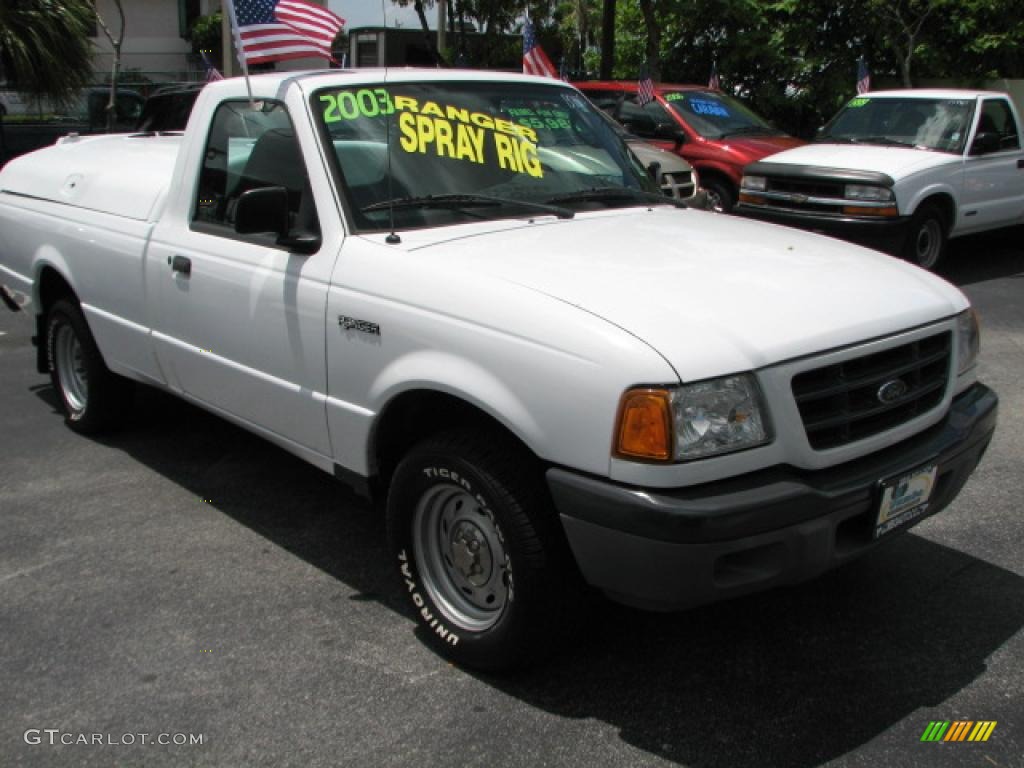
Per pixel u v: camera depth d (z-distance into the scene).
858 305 3.10
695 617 3.62
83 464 5.21
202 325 4.20
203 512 4.60
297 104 3.79
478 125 4.08
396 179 3.73
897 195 8.85
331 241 3.56
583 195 4.11
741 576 2.75
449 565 3.39
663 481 2.66
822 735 2.96
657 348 2.70
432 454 3.18
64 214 5.26
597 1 27.80
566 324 2.82
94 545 4.26
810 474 2.88
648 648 3.42
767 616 3.62
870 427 3.03
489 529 3.20
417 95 4.02
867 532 2.96
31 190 5.74
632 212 4.04
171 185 4.48
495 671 3.24
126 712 3.11
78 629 3.58
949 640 3.45
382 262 3.36
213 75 10.30
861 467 2.97
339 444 3.61
